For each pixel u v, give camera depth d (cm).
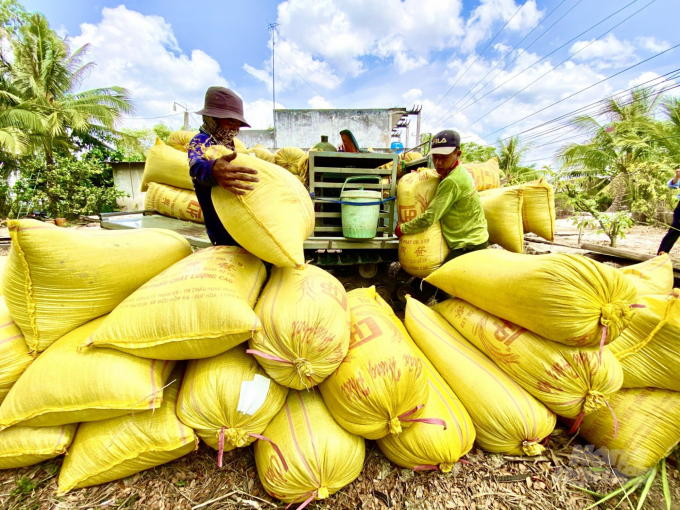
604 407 171
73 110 1329
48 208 1252
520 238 296
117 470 150
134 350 145
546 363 159
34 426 147
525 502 151
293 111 1563
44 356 145
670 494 155
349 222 290
